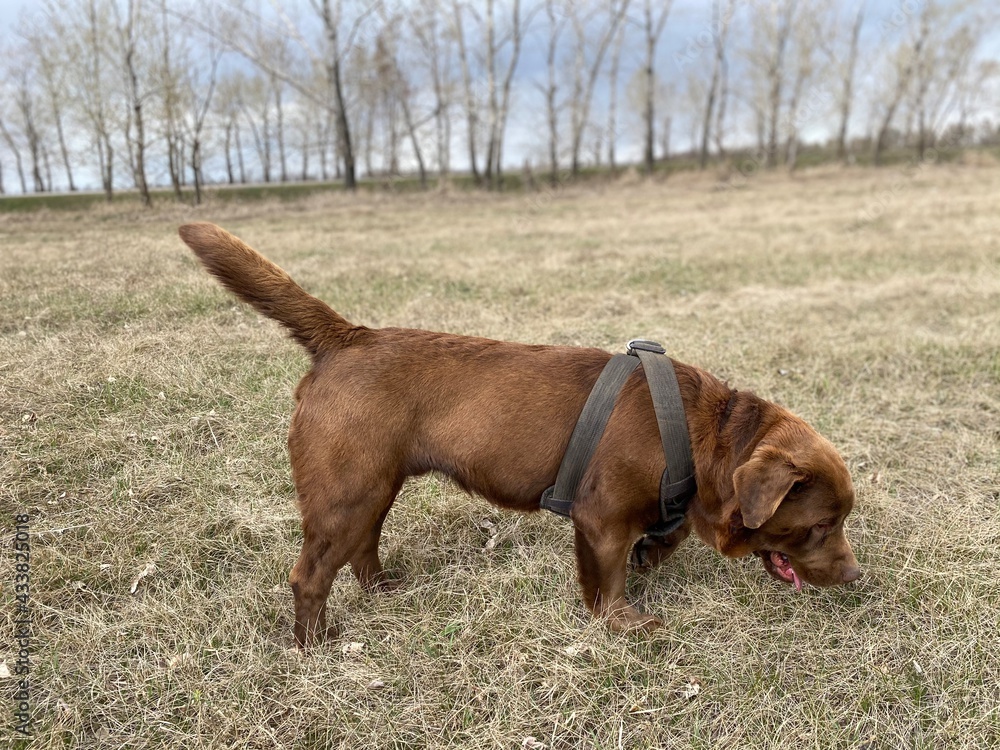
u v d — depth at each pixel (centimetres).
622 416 268
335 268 913
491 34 3067
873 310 769
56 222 1664
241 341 579
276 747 242
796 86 3697
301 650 283
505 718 252
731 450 269
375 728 249
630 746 245
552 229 1546
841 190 2564
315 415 273
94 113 2269
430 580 333
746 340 638
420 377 274
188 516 358
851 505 265
